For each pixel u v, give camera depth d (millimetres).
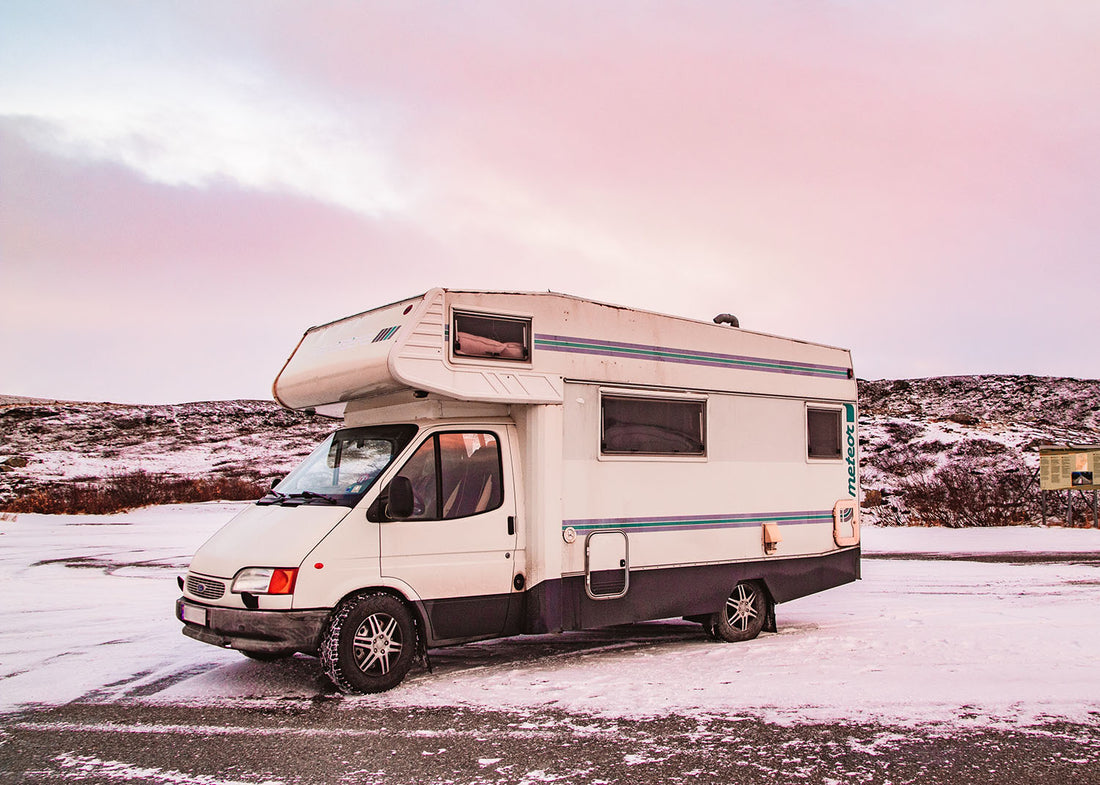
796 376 9047
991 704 5898
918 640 8172
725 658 7465
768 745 5035
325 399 7488
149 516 24609
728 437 8375
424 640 6562
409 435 6711
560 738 5168
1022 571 13422
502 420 7184
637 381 7723
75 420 50000
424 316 6555
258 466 38344
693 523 8008
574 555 7203
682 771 4609
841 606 10352
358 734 5246
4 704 5977
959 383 58469
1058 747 5004
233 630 6016
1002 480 26281
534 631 6973
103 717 5637
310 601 5992
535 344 7129
